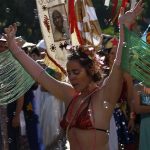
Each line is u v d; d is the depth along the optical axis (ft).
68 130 23.07
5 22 73.15
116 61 22.71
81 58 23.04
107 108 22.79
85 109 22.85
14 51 24.25
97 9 77.46
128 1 27.40
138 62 23.07
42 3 30.14
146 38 27.53
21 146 39.09
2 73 24.59
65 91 23.67
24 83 24.66
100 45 29.48
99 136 22.66
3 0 72.90
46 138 38.27
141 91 28.17
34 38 74.43
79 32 29.40
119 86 22.80
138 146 30.35
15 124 38.04
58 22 29.78
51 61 29.96
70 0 29.40
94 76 23.17
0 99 24.91
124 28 22.70
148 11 83.15
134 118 30.12
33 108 38.78
